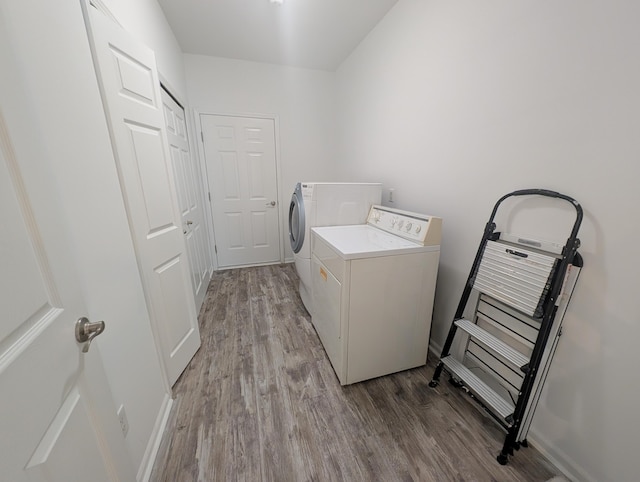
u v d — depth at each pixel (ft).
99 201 2.94
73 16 2.68
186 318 5.44
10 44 1.67
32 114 1.79
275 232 11.54
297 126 10.66
